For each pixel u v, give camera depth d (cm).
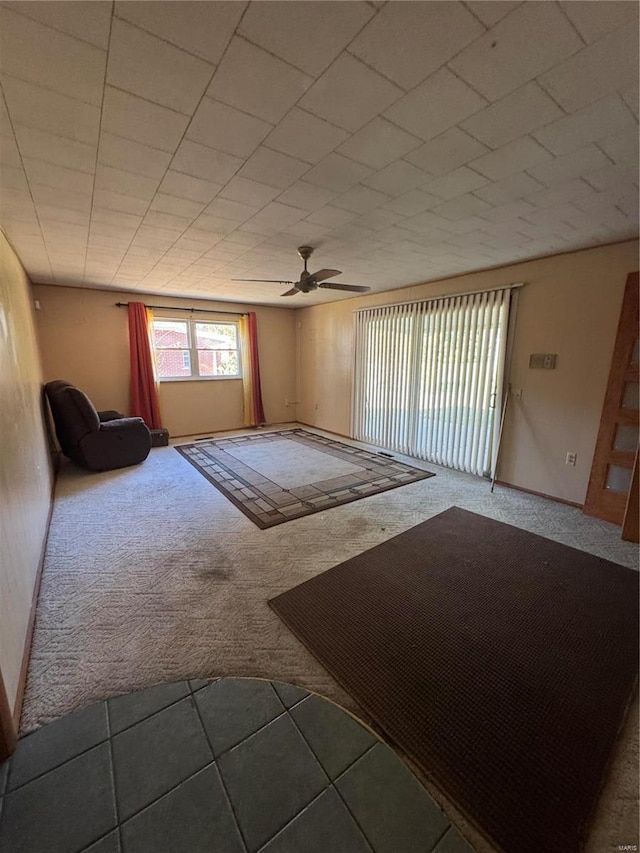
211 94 126
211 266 375
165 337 588
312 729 133
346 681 154
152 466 450
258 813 108
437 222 250
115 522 299
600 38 102
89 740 128
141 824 105
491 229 264
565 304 328
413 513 320
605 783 118
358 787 115
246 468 444
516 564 242
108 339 526
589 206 222
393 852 101
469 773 120
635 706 145
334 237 282
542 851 102
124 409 550
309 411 702
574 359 328
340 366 611
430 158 168
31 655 165
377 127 145
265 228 262
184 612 194
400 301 485
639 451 264
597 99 128
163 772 118
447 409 441
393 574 230
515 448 378
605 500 306
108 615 191
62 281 449
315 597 207
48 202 216
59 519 304
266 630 182
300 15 97
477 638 179
